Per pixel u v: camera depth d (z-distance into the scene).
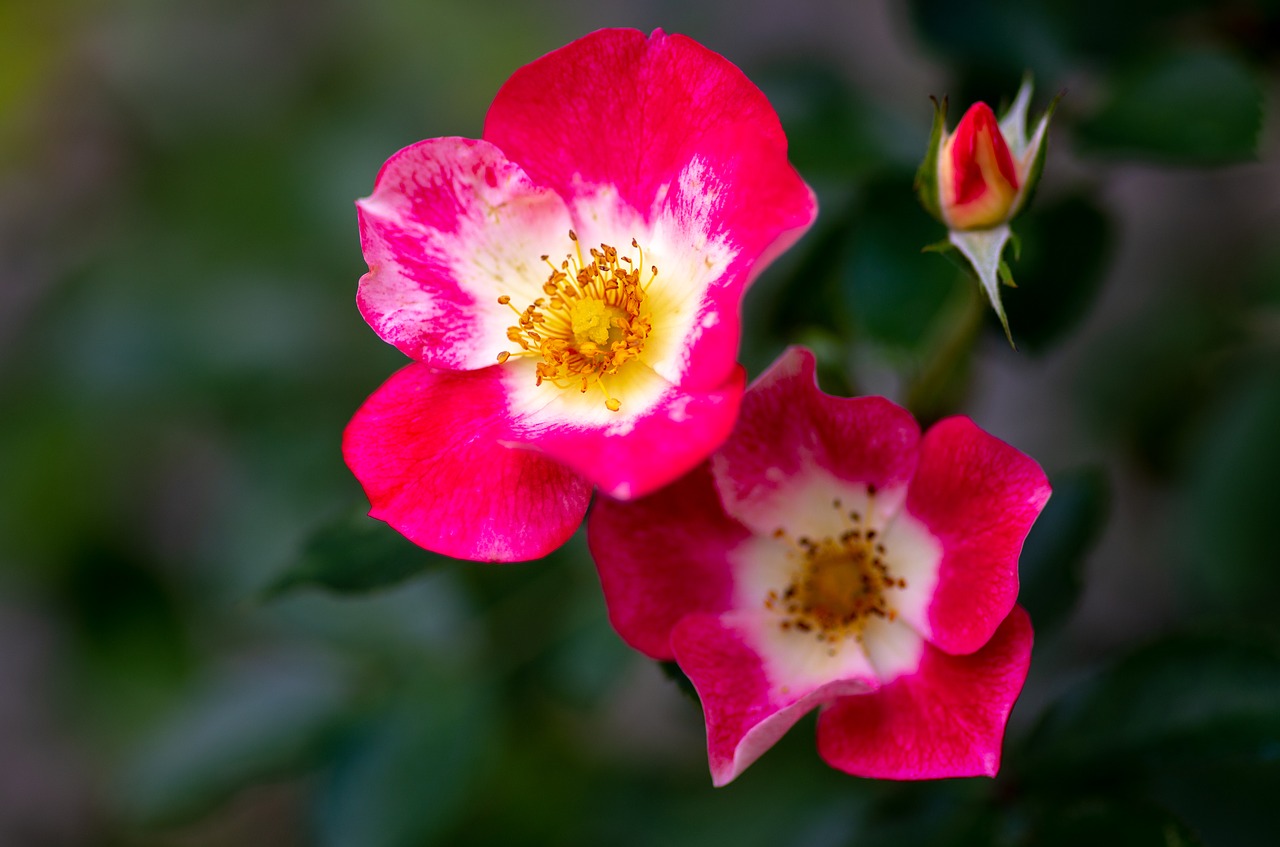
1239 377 0.46
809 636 0.37
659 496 0.37
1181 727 0.38
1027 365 0.49
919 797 0.39
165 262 0.49
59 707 0.64
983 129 0.35
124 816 0.50
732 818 0.44
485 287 0.37
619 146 0.36
